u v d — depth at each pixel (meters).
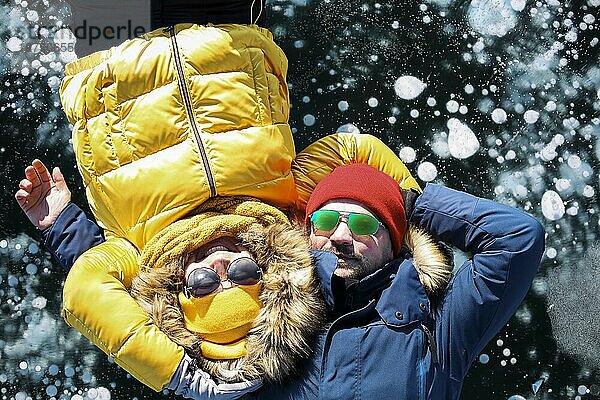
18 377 2.67
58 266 2.73
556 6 2.95
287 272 1.90
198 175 1.98
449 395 1.92
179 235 1.93
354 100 2.85
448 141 2.83
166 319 1.91
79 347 2.69
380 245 1.93
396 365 1.83
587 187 2.81
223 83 2.04
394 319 1.86
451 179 2.81
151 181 1.99
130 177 2.01
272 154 2.04
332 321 1.92
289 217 2.10
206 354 1.90
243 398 2.12
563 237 2.78
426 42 2.91
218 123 2.01
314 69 2.87
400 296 1.87
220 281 1.91
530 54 2.92
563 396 2.67
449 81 2.88
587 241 2.77
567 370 2.69
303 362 1.89
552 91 2.89
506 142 2.84
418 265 1.92
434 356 1.87
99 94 2.06
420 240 1.96
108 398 2.66
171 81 2.03
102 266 1.97
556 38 2.93
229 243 1.97
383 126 2.83
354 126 2.82
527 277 1.89
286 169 2.09
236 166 2.00
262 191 2.03
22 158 2.78
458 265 2.73
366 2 2.93
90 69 2.13
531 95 2.88
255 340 1.88
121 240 2.06
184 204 1.98
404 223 1.97
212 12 2.28
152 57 2.04
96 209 2.11
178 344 1.91
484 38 2.93
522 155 2.83
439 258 1.94
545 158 2.83
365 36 2.91
